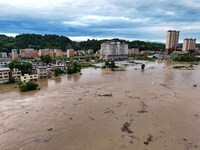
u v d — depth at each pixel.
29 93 82.31
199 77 119.12
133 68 168.00
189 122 52.16
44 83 102.81
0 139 44.22
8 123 52.25
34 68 124.69
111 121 53.06
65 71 139.75
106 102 68.94
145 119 54.19
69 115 57.28
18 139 44.19
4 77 103.56
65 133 46.66
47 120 53.94
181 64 199.50
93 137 44.69
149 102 68.75
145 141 42.75
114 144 41.66
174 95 77.69
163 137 44.41
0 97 76.75
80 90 86.56
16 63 120.56
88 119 54.44
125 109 61.94
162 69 159.88
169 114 57.69
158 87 91.69
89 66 179.38
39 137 44.94
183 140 43.12
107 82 104.62
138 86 94.00
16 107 64.50
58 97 75.56
